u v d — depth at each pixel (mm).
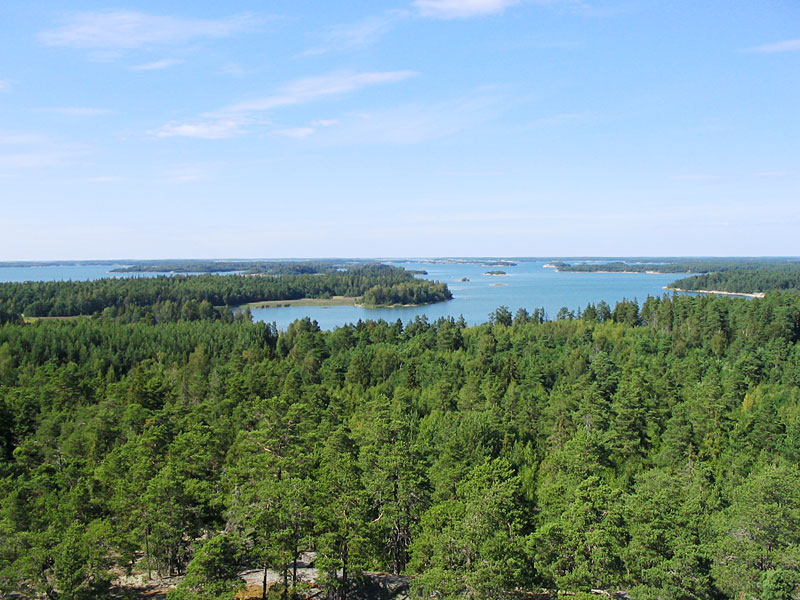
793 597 36781
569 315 184750
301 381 103250
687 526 40156
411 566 42312
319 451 61469
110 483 53531
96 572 38812
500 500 41969
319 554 40000
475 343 141125
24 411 79500
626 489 56219
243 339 148375
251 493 42719
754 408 80562
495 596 36000
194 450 56875
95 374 116562
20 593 39719
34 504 50656
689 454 65062
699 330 129875
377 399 83625
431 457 65250
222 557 37344
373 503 48531
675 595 36281
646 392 87625
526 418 83188
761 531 39250
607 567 37875
